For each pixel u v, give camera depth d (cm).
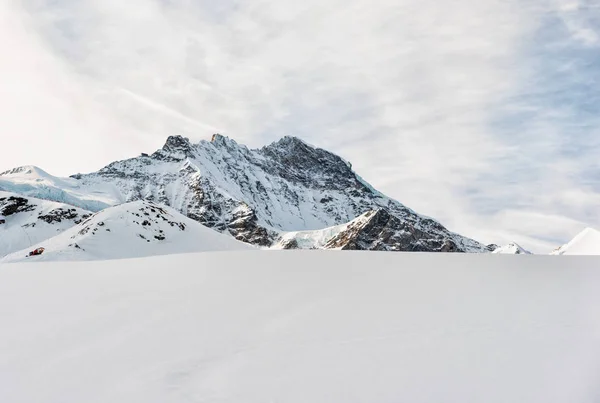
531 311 700
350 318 672
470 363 476
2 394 437
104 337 614
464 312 699
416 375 448
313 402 396
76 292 973
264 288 948
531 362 475
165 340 590
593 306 734
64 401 417
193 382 448
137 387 441
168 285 1029
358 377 446
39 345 586
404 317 673
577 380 426
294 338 579
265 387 429
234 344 562
